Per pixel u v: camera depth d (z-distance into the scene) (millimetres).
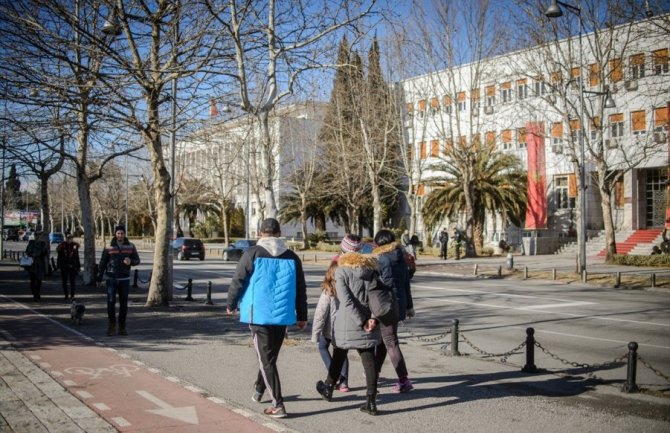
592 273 25938
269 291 5930
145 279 25828
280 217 54375
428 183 42688
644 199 41031
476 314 15016
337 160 43438
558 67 29375
